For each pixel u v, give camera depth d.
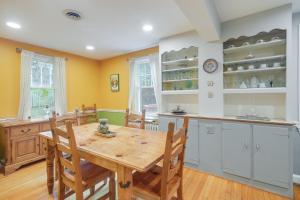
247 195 2.12
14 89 3.22
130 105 4.18
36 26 2.64
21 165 2.88
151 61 3.77
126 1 1.99
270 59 2.52
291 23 2.17
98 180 1.67
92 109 4.44
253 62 2.67
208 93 2.82
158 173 1.67
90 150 1.52
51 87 3.86
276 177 2.13
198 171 2.76
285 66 2.29
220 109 2.72
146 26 2.71
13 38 3.13
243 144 2.35
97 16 2.35
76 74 4.34
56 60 3.85
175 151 1.36
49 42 3.39
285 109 2.33
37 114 3.59
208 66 2.81
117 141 1.80
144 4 2.06
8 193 2.18
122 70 4.43
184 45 3.02
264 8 2.26
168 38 3.20
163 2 2.02
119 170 1.32
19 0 1.92
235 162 2.42
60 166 1.64
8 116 3.14
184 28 2.81
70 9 2.14
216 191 2.20
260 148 2.23
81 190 1.49
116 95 4.57
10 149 2.76
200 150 2.74
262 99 2.62
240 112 2.79
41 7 2.08
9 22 2.48
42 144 3.17
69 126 1.41
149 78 4.03
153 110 3.97
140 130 2.31
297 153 2.34
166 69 3.52
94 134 2.09
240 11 2.34
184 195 2.11
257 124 2.25
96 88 4.86
